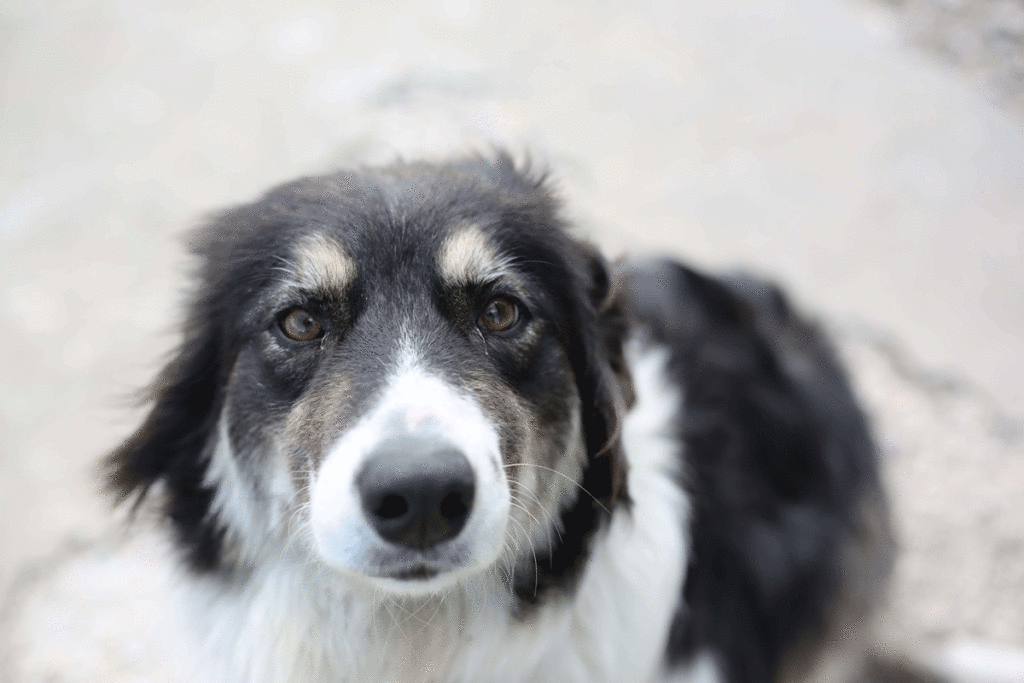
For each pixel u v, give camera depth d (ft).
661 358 2.24
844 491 2.39
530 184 2.06
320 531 1.76
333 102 4.16
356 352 1.84
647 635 2.05
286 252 1.90
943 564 2.76
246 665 1.98
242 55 4.50
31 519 2.76
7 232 3.67
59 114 4.24
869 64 4.59
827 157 4.09
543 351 1.93
